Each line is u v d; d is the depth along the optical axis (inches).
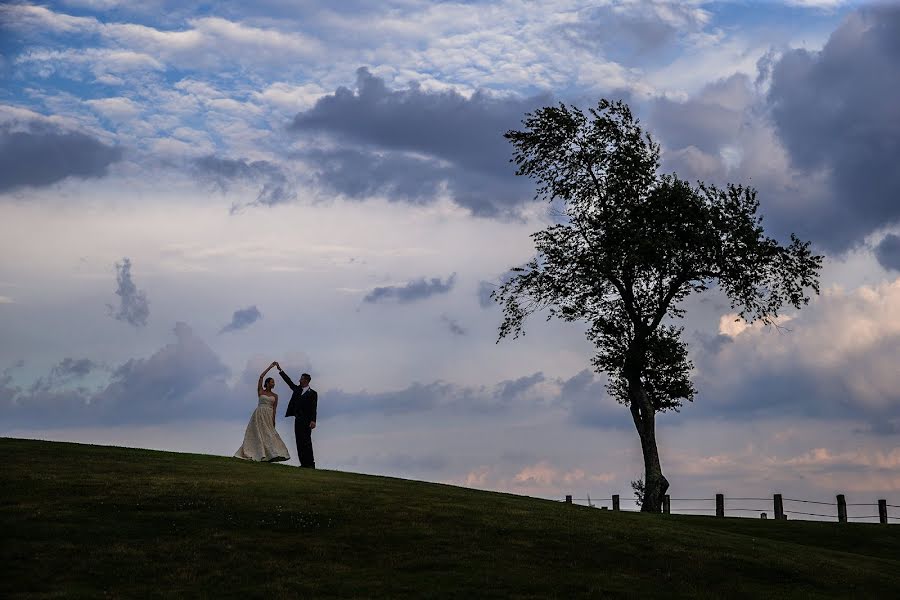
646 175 1935.3
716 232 1829.5
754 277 1857.8
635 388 1900.8
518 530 1021.2
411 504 1083.9
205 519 938.7
